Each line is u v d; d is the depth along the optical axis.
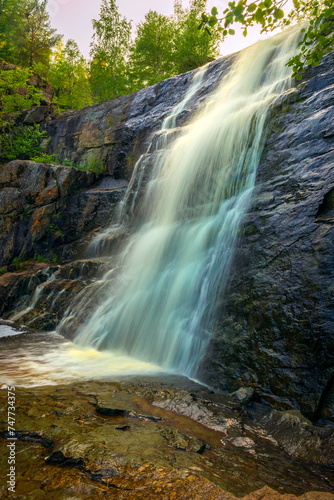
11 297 11.80
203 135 10.20
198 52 28.30
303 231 5.28
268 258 5.54
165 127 14.49
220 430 3.72
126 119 17.16
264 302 5.21
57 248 14.65
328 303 4.48
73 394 4.43
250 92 11.40
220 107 11.77
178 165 10.72
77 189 15.89
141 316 7.41
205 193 9.30
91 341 7.80
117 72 31.52
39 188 15.05
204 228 7.82
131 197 13.04
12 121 21.66
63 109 32.03
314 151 6.10
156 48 32.31
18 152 20.41
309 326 4.55
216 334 5.66
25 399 4.12
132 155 15.98
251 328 5.22
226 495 2.22
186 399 4.41
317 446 3.41
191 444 3.13
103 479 2.39
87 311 8.83
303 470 3.04
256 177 7.12
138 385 5.05
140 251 9.76
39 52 32.25
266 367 4.78
